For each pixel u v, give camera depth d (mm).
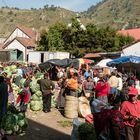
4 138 10906
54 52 49594
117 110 7797
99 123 7738
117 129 7410
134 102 8023
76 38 54406
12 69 26344
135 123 7871
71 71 20125
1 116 11602
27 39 68938
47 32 57125
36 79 18281
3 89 11539
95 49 52844
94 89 15766
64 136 12102
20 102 15086
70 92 15148
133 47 42469
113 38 54000
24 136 11773
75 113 15031
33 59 50625
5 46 67500
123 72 29078
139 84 18859
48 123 13992
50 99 16375
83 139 9594
